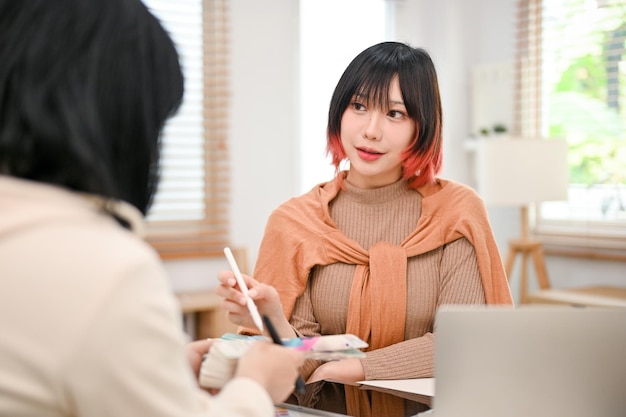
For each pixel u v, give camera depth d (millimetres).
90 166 670
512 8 3693
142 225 766
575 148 3445
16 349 601
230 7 3312
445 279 1514
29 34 679
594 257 3301
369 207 1589
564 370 968
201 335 3102
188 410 673
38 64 671
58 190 683
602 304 2742
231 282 1260
